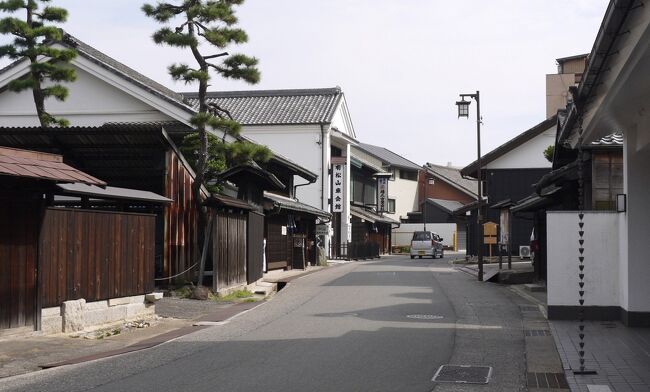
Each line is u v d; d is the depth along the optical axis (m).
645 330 11.78
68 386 7.81
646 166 12.00
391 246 63.66
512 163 38.28
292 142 40.53
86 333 11.77
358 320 13.69
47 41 22.36
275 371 8.59
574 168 15.55
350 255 42.69
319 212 34.94
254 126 40.50
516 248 39.62
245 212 21.16
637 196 12.07
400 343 10.82
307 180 36.81
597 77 8.00
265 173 21.86
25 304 10.82
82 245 12.09
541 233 21.05
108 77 24.45
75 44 24.25
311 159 40.28
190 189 19.45
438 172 72.19
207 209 19.80
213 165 22.70
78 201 17.75
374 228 54.62
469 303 16.83
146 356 9.77
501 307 15.95
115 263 13.02
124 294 13.28
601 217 13.12
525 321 13.48
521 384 7.98
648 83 7.83
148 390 7.56
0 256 10.39
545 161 37.84
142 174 19.80
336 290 20.58
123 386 7.77
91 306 12.29
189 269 18.47
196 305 16.28
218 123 18.25
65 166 11.06
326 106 42.12
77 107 25.20
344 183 42.19
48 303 11.26
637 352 9.75
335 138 43.00
